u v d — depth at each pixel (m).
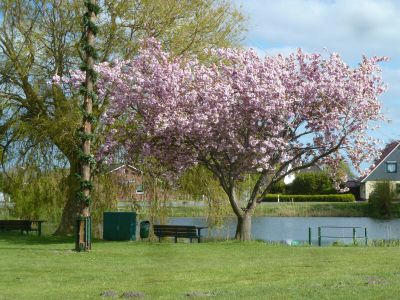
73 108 25.58
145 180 27.02
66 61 27.39
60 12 26.94
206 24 27.97
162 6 27.23
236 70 24.12
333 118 24.28
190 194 28.31
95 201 26.91
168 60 25.89
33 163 27.28
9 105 27.88
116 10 27.16
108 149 25.28
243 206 28.44
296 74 25.12
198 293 10.47
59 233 27.91
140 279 12.98
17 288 11.88
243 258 17.72
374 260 16.19
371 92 24.78
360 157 24.98
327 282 11.48
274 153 24.81
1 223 29.31
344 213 58.34
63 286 12.11
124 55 27.67
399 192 58.81
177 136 24.30
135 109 24.94
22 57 26.94
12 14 26.89
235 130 24.11
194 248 21.09
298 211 58.97
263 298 9.55
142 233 27.47
